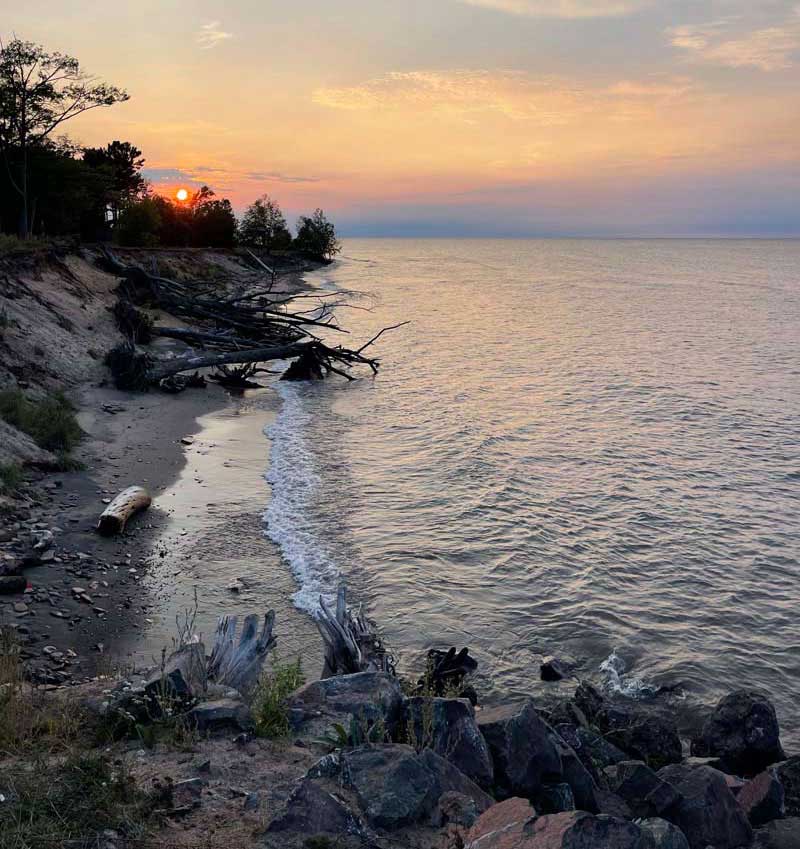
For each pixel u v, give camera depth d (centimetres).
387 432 2961
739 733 1002
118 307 4194
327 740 716
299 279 11600
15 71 5862
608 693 1248
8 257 3784
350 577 1630
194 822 559
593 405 3616
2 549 1557
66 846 490
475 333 6506
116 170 8950
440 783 593
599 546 1875
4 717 706
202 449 2544
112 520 1741
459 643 1395
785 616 1544
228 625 1025
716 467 2603
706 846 676
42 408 2473
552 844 480
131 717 727
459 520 2002
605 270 19075
